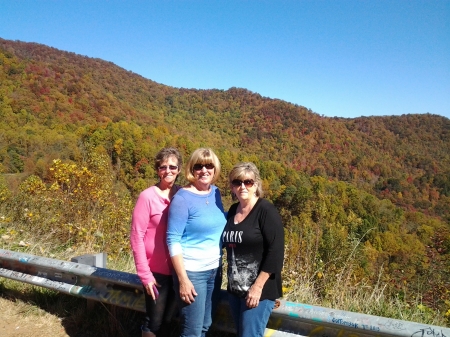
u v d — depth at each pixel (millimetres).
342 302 3402
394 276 4285
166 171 2312
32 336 2836
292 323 2236
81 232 5395
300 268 4086
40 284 3188
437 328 1830
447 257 4930
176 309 2400
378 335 1978
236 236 2084
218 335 2695
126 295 2803
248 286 2051
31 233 5465
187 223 2139
